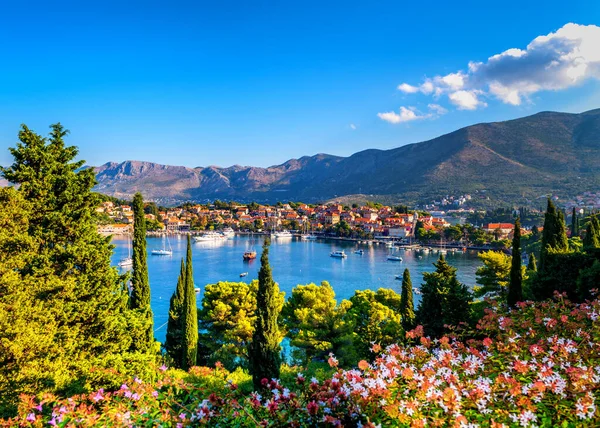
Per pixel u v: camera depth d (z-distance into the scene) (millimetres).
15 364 14023
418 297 76750
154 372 15336
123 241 172375
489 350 9898
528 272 36031
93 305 18250
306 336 28406
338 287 86750
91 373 15086
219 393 9141
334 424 6770
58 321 17047
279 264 120625
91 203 20125
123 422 7930
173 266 113812
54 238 18797
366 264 121125
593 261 23609
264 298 18953
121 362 16000
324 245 182875
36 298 16312
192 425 7758
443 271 27219
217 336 32875
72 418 8297
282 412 7336
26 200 18250
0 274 15047
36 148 19109
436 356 9750
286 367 22672
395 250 161375
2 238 16078
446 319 21641
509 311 15617
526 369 7664
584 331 10141
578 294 22188
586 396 6387
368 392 7078
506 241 147125
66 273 18531
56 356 15711
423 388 6734
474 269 107750
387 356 9305
